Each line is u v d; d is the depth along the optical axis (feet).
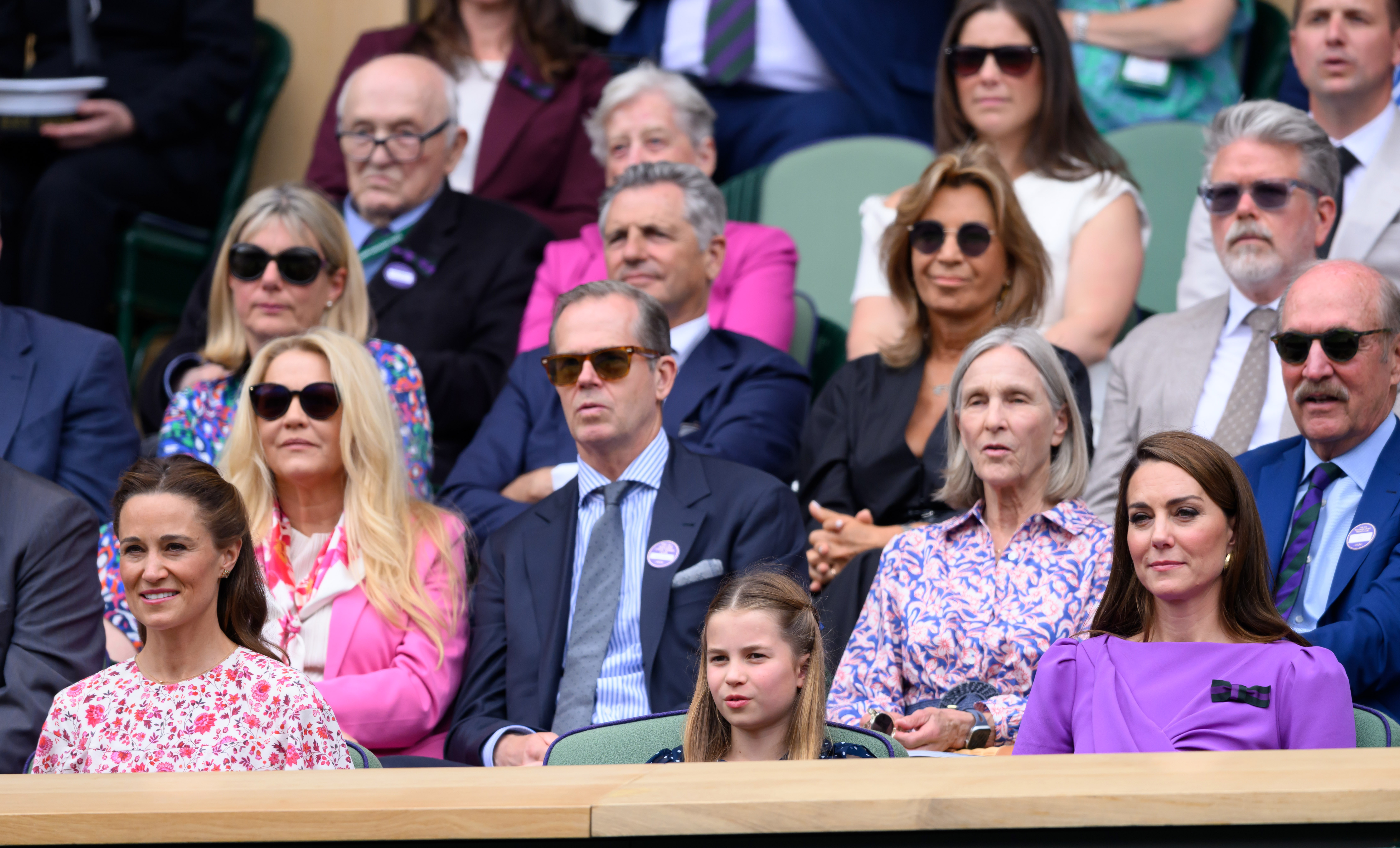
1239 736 32.42
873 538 48.44
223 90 74.49
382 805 22.24
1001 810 21.36
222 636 35.04
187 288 74.33
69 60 74.33
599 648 42.96
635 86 64.64
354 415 45.55
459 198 64.34
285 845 22.41
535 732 41.37
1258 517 34.30
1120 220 58.54
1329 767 23.22
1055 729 34.58
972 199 52.47
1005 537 43.60
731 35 73.56
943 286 52.16
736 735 34.19
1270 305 51.21
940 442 50.78
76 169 69.67
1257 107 52.24
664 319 46.29
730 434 52.70
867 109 73.31
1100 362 56.75
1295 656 32.99
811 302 62.44
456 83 72.38
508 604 44.21
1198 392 51.37
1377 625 38.04
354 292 55.52
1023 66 59.82
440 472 58.34
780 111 73.00
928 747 38.45
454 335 61.11
